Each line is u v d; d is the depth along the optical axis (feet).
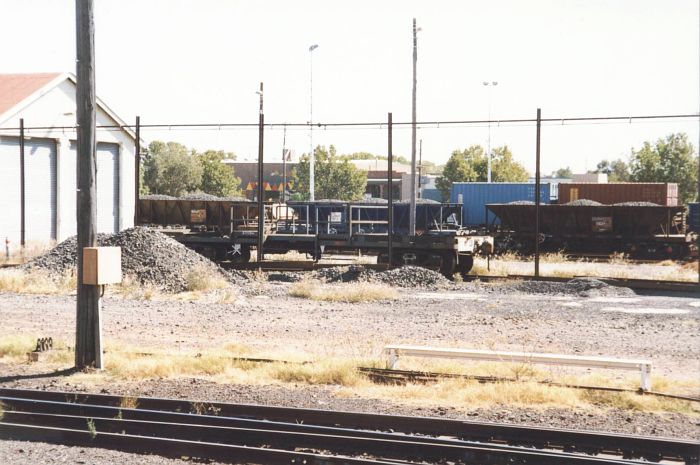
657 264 122.31
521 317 64.49
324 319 63.93
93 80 44.91
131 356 47.98
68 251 93.76
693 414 35.83
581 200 141.59
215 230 129.90
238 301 75.25
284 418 35.06
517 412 35.99
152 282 81.10
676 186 169.68
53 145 154.61
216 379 43.09
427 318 64.18
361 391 40.04
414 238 100.01
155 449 30.50
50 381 42.55
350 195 298.56
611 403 37.70
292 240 108.58
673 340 54.29
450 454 29.48
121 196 170.60
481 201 179.83
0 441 31.73
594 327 59.57
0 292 81.15
